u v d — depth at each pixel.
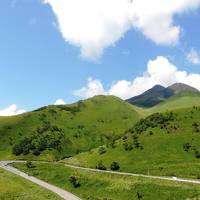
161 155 163.50
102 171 146.50
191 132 180.75
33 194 114.62
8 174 158.38
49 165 178.38
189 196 98.69
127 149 175.88
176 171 136.75
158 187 109.19
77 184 133.75
